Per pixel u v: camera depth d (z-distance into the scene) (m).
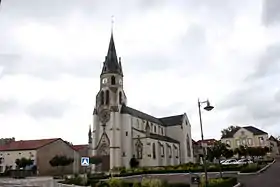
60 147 82.56
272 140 124.81
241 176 39.56
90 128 83.00
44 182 43.53
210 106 25.80
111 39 85.62
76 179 37.28
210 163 60.47
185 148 95.44
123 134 77.12
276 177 35.28
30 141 82.56
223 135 125.19
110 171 60.69
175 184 25.00
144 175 52.28
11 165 76.69
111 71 81.12
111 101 78.56
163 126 97.38
